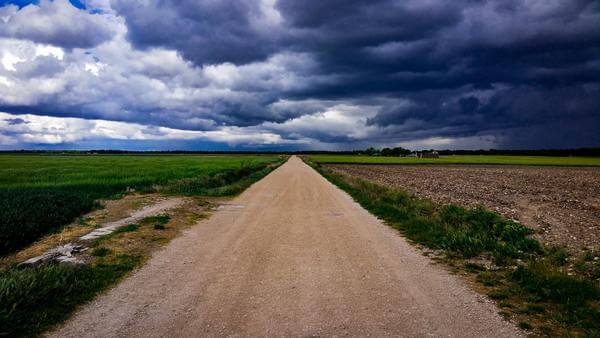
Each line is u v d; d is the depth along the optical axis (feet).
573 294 18.71
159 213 42.24
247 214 44.96
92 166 148.36
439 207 48.70
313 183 92.94
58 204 42.55
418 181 104.01
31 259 24.35
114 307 17.31
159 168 135.54
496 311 17.03
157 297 18.56
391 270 23.16
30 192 50.42
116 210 44.57
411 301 18.15
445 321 15.94
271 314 16.58
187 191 64.80
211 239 31.48
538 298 18.38
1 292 16.46
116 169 127.54
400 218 40.09
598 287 19.67
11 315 15.46
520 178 122.62
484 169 191.42
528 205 56.34
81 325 15.48
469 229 32.78
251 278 21.54
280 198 61.36
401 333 14.82
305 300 18.24
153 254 26.45
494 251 26.32
